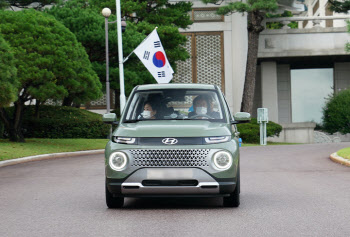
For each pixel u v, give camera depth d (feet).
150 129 33.19
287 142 183.32
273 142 180.14
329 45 189.06
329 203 36.27
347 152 80.02
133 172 32.07
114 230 27.76
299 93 212.64
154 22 172.55
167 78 112.88
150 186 31.94
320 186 46.19
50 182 52.75
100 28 147.54
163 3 174.29
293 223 29.19
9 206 37.04
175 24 179.42
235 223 29.30
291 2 185.88
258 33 171.01
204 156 32.07
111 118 36.52
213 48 197.06
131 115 36.70
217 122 35.55
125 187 32.19
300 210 33.50
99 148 115.55
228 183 32.19
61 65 107.65
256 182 49.83
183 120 35.78
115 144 32.83
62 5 170.19
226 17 196.54
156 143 32.24
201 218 30.94
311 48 189.16
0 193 44.75
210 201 38.04
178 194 32.17
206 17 197.06
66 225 29.40
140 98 37.63
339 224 28.76
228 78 196.54
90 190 45.52
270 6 160.25
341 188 44.55
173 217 31.42
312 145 128.26
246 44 195.62
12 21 110.32
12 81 97.14
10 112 149.59
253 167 66.49
